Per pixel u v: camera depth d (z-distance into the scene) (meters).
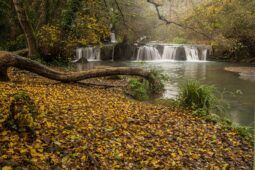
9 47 18.38
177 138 7.23
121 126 7.27
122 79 15.94
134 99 11.91
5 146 4.71
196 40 38.12
